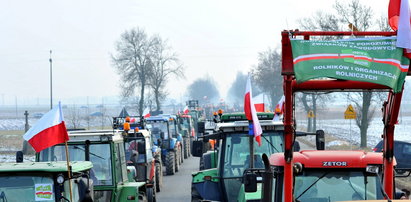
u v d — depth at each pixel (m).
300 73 6.62
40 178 9.25
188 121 45.31
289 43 6.84
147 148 20.75
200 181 14.04
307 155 8.34
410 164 23.94
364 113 37.41
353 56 6.66
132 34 80.69
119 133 14.16
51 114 10.20
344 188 8.21
